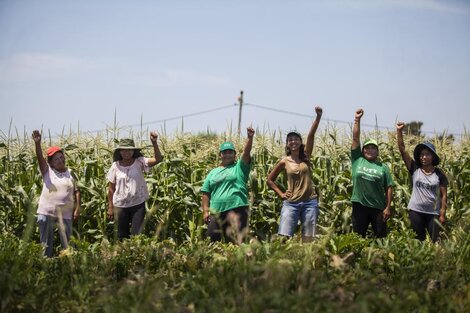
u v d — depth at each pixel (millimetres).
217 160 19938
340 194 19078
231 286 9523
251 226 18812
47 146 19969
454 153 20391
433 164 16062
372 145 16172
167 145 19484
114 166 16875
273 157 19625
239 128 20469
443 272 10570
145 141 19906
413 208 16000
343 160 19922
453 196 19516
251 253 11195
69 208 16156
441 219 15773
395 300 8844
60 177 16375
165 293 9656
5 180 19203
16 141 19859
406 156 16188
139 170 16844
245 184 16141
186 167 19250
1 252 11477
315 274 10008
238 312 8516
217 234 16047
